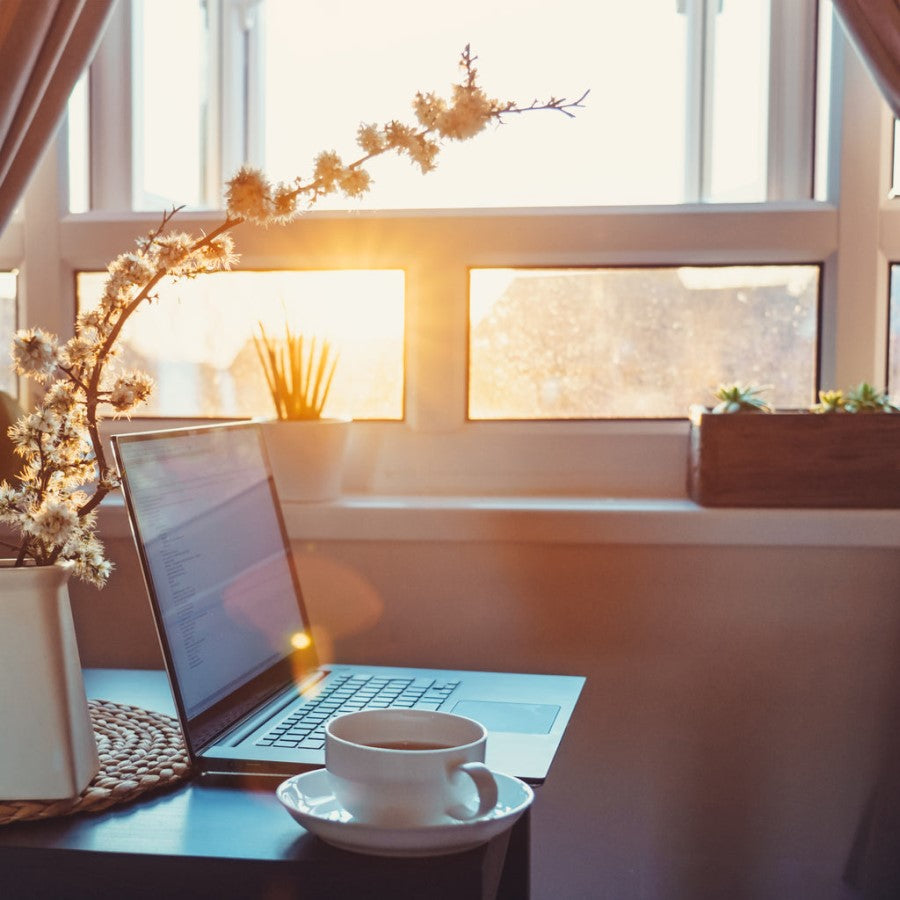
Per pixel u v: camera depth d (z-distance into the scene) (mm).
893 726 1270
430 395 1438
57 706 732
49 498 789
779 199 1458
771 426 1255
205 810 741
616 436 1424
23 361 763
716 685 1286
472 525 1288
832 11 1367
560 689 1061
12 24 1160
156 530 867
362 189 838
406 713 739
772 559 1271
